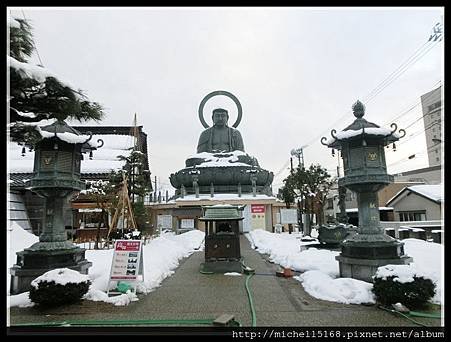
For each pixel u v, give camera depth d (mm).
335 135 9812
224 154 37000
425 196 26766
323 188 27094
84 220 22938
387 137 9516
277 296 8055
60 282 7016
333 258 11938
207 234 12133
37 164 9094
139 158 21625
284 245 17250
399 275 6770
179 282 9969
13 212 21141
